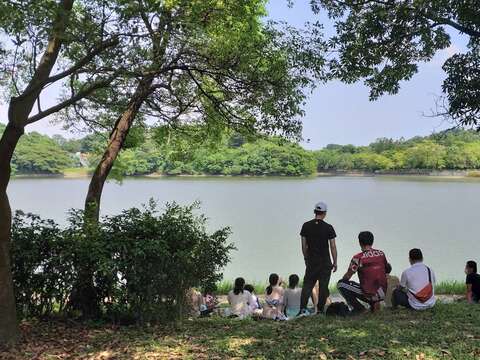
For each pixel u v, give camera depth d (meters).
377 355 5.54
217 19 9.45
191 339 6.46
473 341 6.00
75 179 99.25
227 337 6.54
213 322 7.75
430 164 112.69
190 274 7.46
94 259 7.06
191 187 92.25
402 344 5.95
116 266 7.01
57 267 7.26
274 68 10.32
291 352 5.75
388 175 123.38
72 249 7.21
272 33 10.47
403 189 91.81
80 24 7.05
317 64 10.52
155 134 13.46
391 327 6.83
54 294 7.40
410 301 8.07
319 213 8.82
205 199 69.12
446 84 9.54
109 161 9.69
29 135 99.94
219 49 9.40
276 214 52.75
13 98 6.25
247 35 9.85
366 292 8.01
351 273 8.16
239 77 10.34
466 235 38.25
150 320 7.27
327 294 8.76
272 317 8.91
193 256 7.50
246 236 36.91
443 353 5.57
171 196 72.44
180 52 9.39
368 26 9.88
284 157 113.38
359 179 120.69
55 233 7.46
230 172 112.69
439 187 95.75
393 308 8.24
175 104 11.73
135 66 8.41
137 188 89.69
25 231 7.39
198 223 9.55
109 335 6.71
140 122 12.70
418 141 122.12
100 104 10.59
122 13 7.31
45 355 5.87
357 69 10.25
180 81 10.93
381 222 46.50
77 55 7.99
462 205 63.66
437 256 29.62
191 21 8.80
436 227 43.28
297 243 33.75
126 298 7.12
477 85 9.31
